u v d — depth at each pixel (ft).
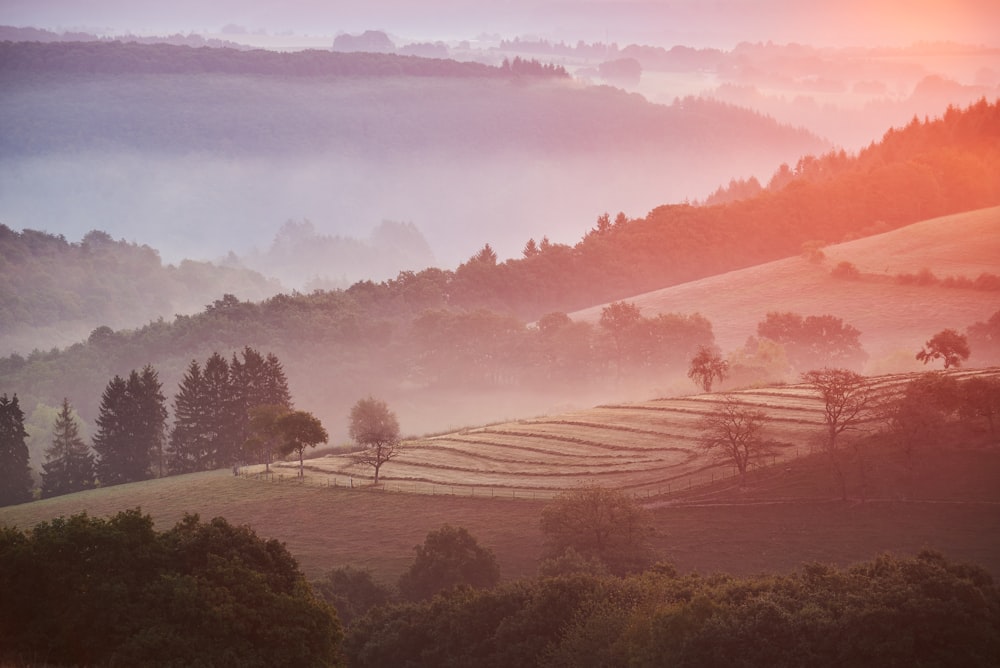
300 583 165.58
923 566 184.65
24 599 149.07
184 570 160.25
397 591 260.42
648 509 308.60
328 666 151.94
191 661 140.67
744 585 193.36
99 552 156.25
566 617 193.47
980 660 162.71
